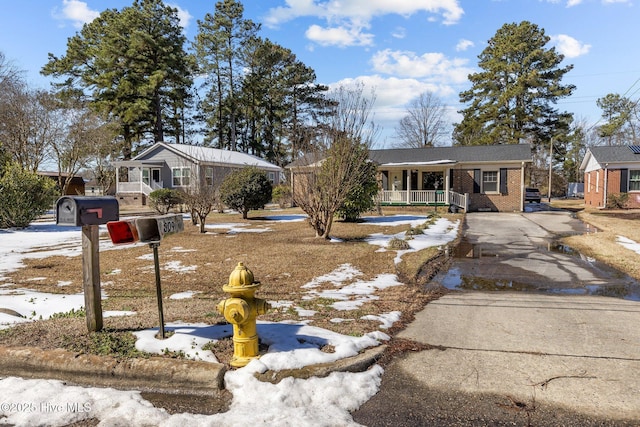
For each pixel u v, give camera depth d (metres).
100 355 3.48
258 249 10.49
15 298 5.81
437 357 3.87
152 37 35.59
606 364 3.67
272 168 35.22
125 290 6.47
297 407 2.95
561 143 45.91
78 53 35.72
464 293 6.52
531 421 2.79
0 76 24.94
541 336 4.43
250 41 43.06
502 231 14.67
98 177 33.59
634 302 5.93
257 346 3.57
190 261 9.06
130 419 2.81
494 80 38.84
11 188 15.73
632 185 23.03
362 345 3.95
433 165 23.23
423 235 13.45
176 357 3.50
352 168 12.17
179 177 29.75
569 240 12.45
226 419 2.78
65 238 13.62
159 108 37.81
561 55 37.56
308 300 5.81
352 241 11.95
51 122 25.94
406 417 2.86
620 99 52.38
